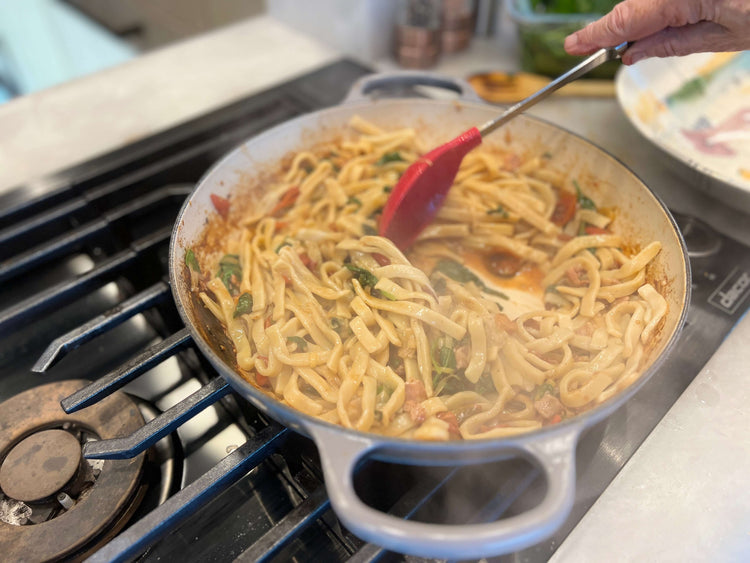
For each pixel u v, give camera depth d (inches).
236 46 33.2
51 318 19.5
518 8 29.0
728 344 17.4
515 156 23.5
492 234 22.2
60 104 28.5
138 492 14.5
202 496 13.1
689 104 24.7
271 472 15.2
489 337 18.0
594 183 21.4
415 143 24.3
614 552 13.1
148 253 19.7
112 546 12.1
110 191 22.7
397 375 17.6
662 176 23.6
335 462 11.3
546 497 10.7
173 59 32.0
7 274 19.5
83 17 49.5
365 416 15.8
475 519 13.6
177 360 18.0
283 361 17.4
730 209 22.0
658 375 16.4
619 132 26.0
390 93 28.8
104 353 18.4
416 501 13.5
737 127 23.7
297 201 23.2
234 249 21.4
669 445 15.0
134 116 27.7
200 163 24.5
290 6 33.8
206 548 13.8
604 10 27.8
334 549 13.6
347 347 18.2
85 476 14.7
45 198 22.4
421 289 19.8
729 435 15.2
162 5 45.9
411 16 30.1
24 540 13.3
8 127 27.0
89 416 15.7
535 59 28.8
